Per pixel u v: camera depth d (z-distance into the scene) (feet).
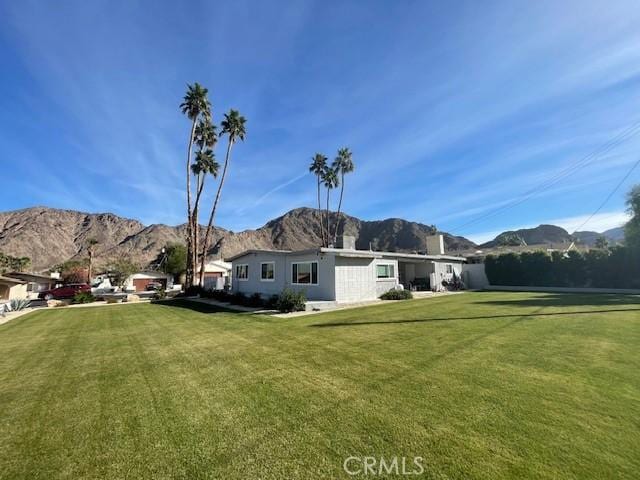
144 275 165.89
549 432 10.07
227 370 17.74
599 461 8.50
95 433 11.05
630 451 8.93
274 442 10.03
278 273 63.00
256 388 14.79
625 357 18.08
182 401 13.60
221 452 9.59
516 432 10.13
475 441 9.66
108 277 181.57
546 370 16.08
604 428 10.25
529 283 82.89
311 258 55.83
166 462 9.18
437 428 10.53
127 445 10.19
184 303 64.90
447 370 16.40
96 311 55.52
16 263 208.95
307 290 56.03
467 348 20.72
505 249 119.96
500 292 70.95
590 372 15.65
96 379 17.06
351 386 14.64
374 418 11.38
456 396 13.09
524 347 20.66
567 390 13.46
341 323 32.42
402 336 25.11
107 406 13.38
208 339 26.58
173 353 22.20
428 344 22.15
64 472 8.89
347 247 59.52
